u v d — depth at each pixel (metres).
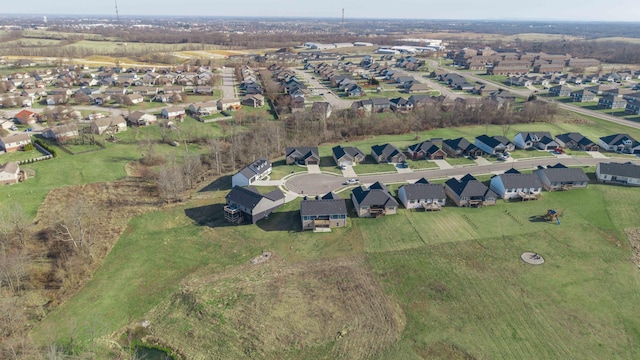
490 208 73.94
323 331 46.56
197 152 104.81
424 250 61.34
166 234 66.50
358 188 77.62
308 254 61.44
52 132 110.38
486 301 50.50
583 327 46.06
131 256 60.97
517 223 68.44
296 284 54.56
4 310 47.78
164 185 76.62
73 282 54.84
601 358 42.03
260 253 61.81
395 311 49.41
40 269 57.25
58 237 62.28
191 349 44.94
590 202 75.38
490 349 43.38
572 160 96.62
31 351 44.00
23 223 65.81
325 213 67.25
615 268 56.59
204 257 61.03
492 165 94.12
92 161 96.56
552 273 55.50
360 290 53.16
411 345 44.22
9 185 83.00
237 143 102.56
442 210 73.50
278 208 74.25
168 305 51.66
